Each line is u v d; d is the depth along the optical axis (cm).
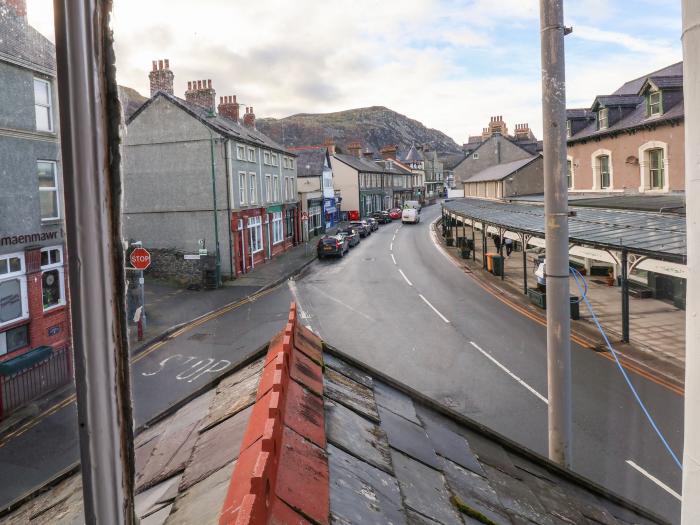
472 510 218
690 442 126
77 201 62
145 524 173
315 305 1881
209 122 2358
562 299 530
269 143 3222
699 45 117
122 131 67
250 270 2683
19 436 647
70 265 63
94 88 63
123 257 67
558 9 499
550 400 541
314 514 151
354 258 3138
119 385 66
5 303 547
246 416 231
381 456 225
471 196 4803
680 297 1575
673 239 1109
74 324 63
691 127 122
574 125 2428
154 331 1490
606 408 918
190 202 2356
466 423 334
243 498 125
